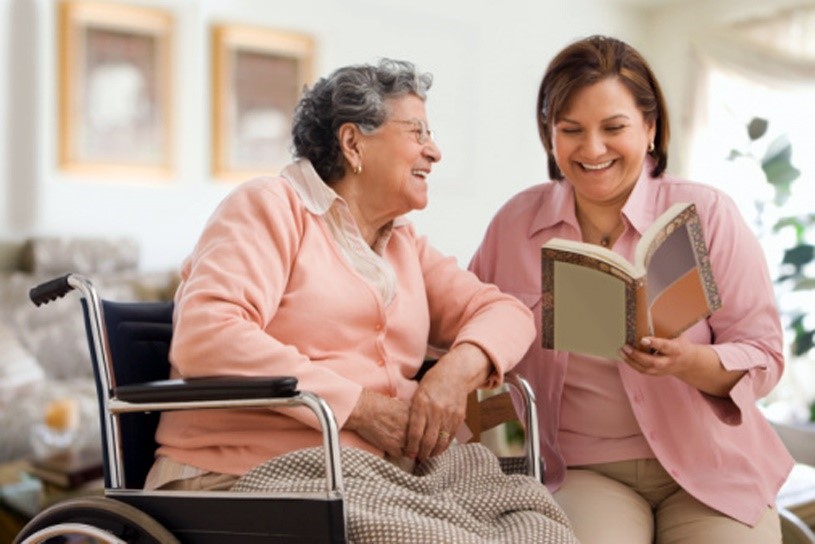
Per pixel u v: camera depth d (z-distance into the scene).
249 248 1.38
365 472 1.28
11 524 2.57
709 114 5.91
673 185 1.63
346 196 1.52
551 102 1.56
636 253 1.31
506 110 5.84
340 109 1.48
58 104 4.48
